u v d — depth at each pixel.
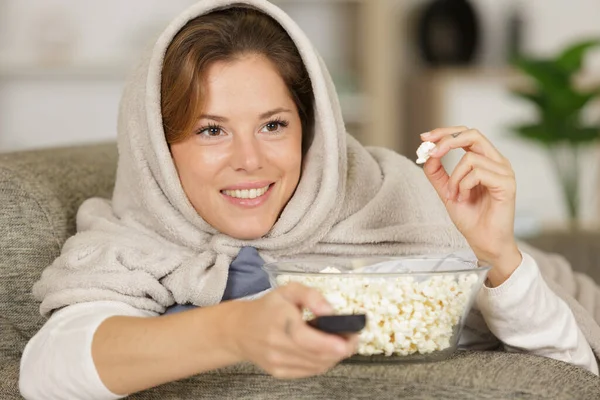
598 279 2.45
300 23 5.02
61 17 4.64
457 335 1.32
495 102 4.98
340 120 1.65
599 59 5.43
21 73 4.57
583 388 1.25
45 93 4.71
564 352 1.52
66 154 1.97
